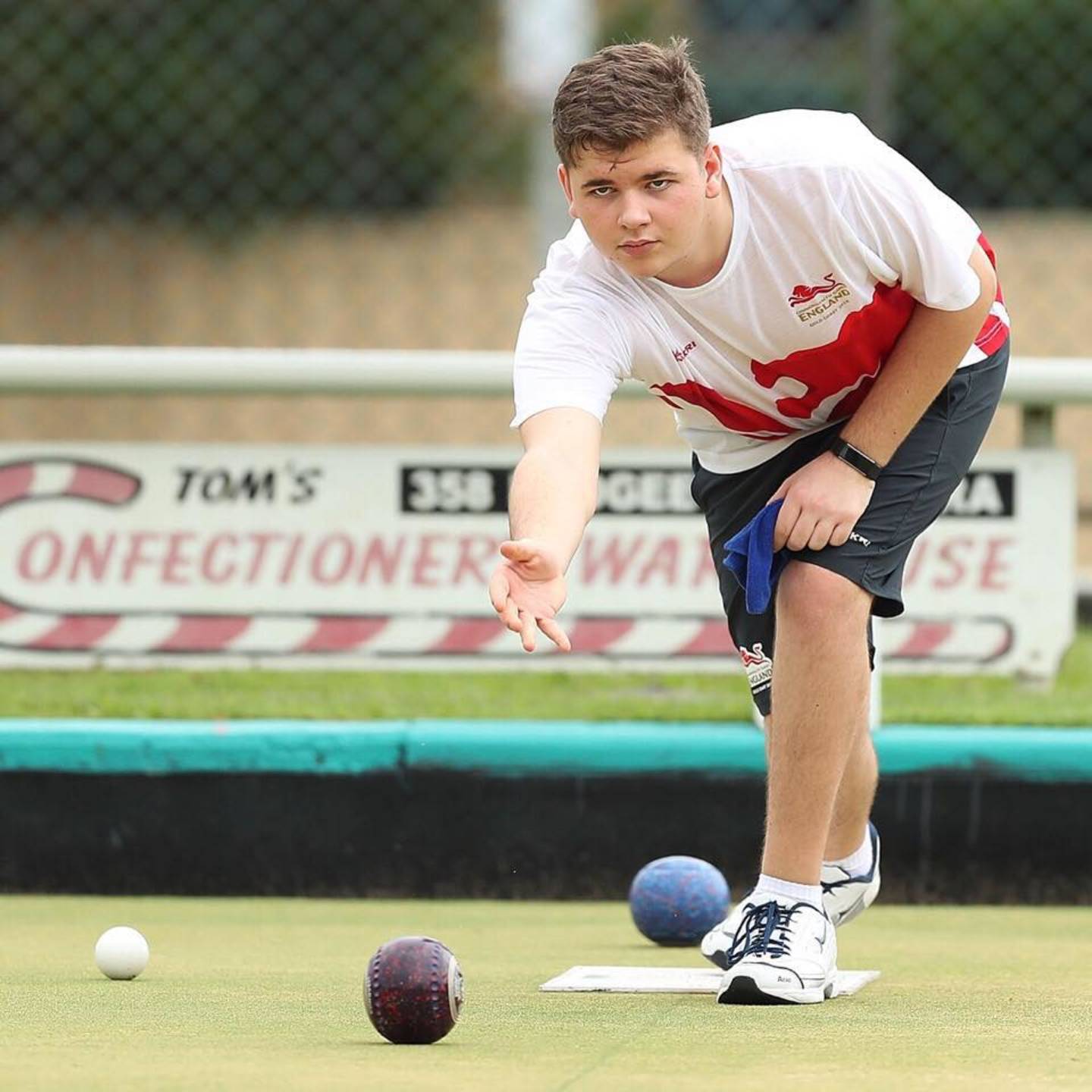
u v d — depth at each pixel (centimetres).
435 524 1891
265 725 1745
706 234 1120
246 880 1736
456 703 1967
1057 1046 1002
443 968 995
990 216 3422
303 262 2745
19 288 2555
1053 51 2673
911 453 1187
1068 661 2166
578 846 1719
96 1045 998
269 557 1903
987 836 1700
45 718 1862
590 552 1884
